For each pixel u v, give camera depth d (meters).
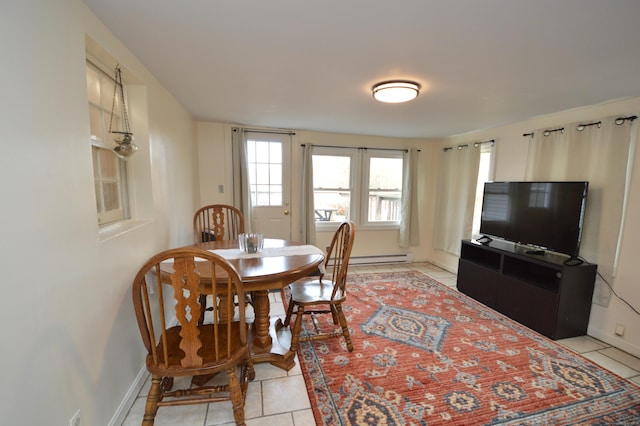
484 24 1.27
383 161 4.39
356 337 2.24
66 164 1.02
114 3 1.16
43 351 0.89
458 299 3.04
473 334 2.32
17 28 0.80
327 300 1.93
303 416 1.46
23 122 0.82
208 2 1.15
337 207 4.27
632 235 2.13
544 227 2.54
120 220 1.77
